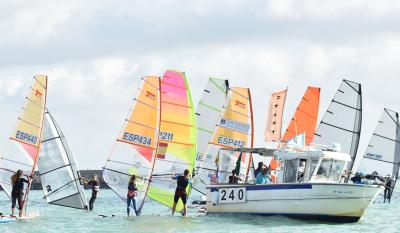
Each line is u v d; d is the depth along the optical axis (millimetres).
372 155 53656
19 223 31406
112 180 35844
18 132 34188
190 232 28312
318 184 30906
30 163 34031
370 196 31312
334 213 31125
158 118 36375
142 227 30203
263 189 32375
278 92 39000
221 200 34031
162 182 37656
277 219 32062
